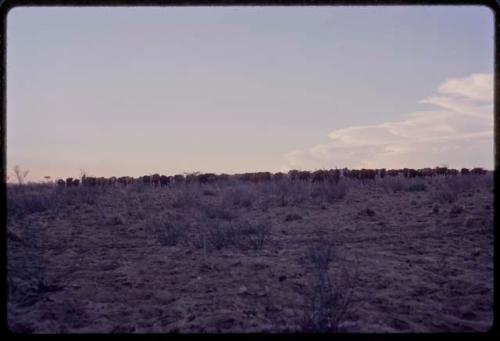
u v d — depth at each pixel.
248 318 4.97
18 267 6.69
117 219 10.78
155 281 6.38
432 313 5.18
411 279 6.32
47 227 10.04
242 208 12.51
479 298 5.65
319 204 12.77
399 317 5.03
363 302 5.41
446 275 6.53
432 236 8.85
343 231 9.50
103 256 7.74
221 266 6.95
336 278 6.26
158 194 15.61
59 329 4.85
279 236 9.06
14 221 10.27
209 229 9.12
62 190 14.52
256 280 6.27
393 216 10.96
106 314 5.24
